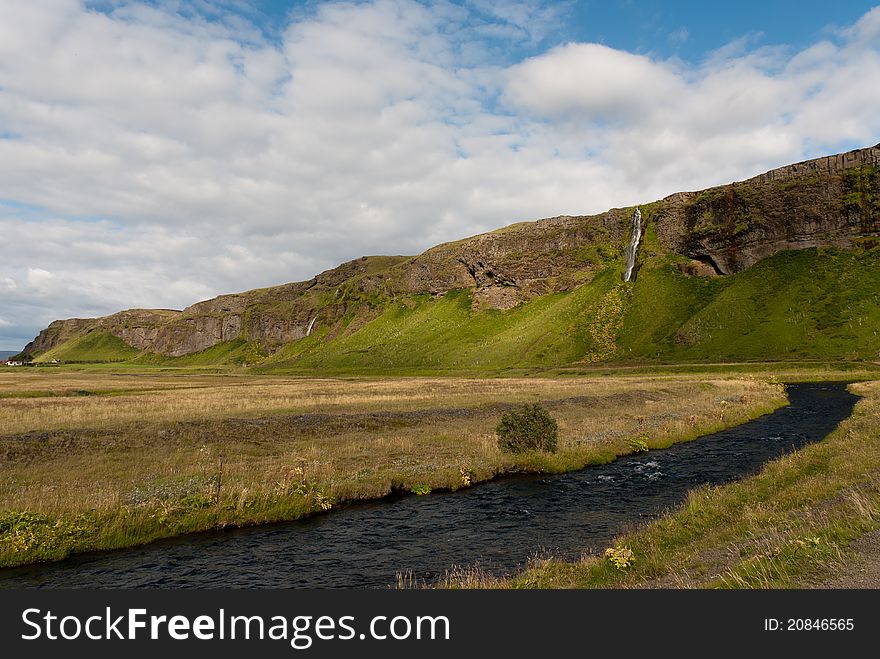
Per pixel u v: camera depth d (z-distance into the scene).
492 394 54.88
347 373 162.12
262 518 18.39
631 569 11.73
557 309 182.00
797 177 163.62
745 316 135.12
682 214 184.00
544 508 19.84
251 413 36.47
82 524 16.09
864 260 134.88
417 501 21.12
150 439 27.27
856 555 9.30
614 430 35.59
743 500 16.94
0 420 31.77
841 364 96.00
